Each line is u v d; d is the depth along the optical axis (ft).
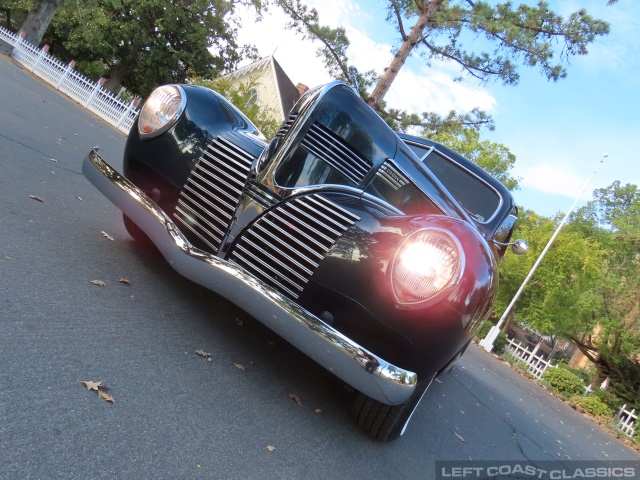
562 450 22.79
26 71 65.72
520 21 44.29
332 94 10.41
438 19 44.55
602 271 100.53
